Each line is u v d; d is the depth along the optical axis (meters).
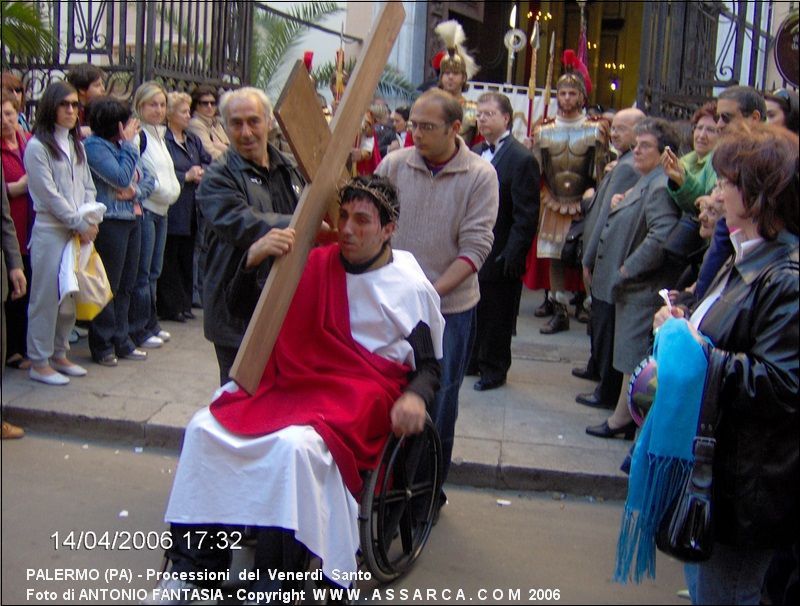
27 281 5.86
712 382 2.64
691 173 4.74
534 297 9.13
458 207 4.05
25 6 7.22
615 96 17.83
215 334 3.84
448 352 4.09
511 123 5.93
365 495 3.38
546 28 16.78
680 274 4.87
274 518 3.12
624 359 4.98
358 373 3.41
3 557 3.75
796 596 2.95
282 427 3.20
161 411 5.22
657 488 2.76
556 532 4.28
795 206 2.62
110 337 6.01
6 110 5.71
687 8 8.23
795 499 2.63
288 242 3.21
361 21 12.33
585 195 6.85
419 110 3.98
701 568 2.86
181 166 6.93
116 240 5.84
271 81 12.12
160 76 7.39
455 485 4.77
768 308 2.59
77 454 4.93
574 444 5.04
